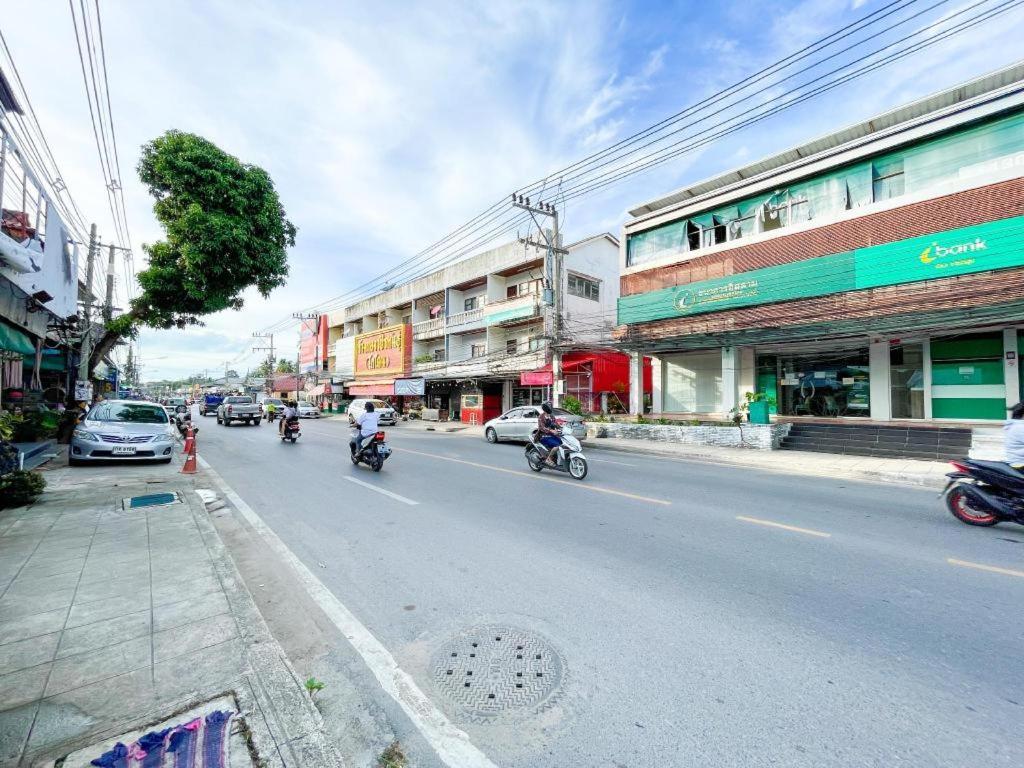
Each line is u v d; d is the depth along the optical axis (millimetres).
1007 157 10797
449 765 2033
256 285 14781
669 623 3234
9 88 6227
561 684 2574
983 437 10602
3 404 13359
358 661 2820
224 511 6254
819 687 2531
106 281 17500
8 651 2713
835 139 13633
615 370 22094
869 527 5543
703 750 2090
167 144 13039
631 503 6754
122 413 11000
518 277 26000
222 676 2539
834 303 12758
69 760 1928
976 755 2041
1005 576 4039
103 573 3867
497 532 5324
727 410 14883
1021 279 9969
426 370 29094
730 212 15734
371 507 6516
